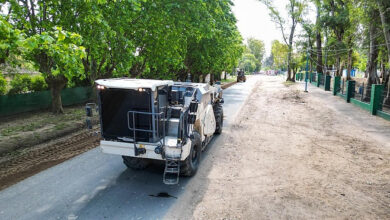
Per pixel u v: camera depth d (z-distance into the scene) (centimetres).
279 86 3534
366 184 622
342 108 1684
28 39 603
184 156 558
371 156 809
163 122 537
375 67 2272
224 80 5100
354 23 2603
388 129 1145
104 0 938
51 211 496
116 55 1209
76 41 725
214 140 960
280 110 1609
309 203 534
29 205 517
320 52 3934
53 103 1388
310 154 824
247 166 722
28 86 1609
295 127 1176
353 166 731
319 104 1856
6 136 948
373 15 2012
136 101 540
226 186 605
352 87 1933
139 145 551
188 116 582
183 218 478
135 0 1080
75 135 1026
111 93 550
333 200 547
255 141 955
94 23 1029
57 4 950
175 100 715
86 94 1906
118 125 566
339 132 1095
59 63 885
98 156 788
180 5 1269
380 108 1457
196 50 2156
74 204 522
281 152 839
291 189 593
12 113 1386
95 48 1077
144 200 540
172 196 557
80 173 668
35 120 1245
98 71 1432
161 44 1459
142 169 691
